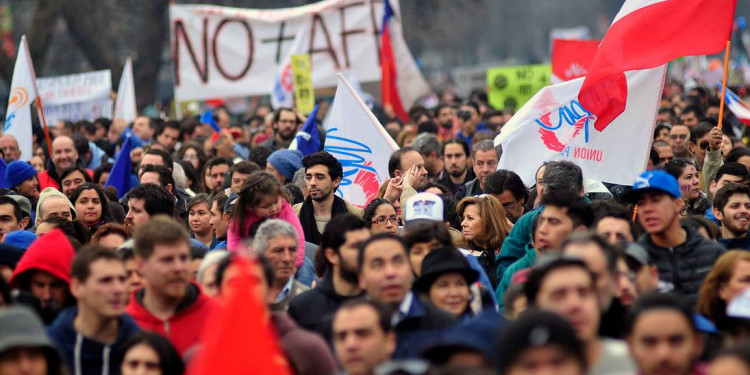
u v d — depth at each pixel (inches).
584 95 1225.4
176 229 761.0
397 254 754.2
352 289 844.0
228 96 2337.6
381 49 2242.9
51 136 2119.8
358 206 1396.4
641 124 1217.4
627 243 789.2
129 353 689.6
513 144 1270.9
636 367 609.3
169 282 756.0
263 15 2310.5
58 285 832.3
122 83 2380.7
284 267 883.4
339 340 655.1
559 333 503.2
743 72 2751.0
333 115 1416.1
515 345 504.7
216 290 828.6
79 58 5772.6
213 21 2347.4
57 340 738.8
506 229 1087.6
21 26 5064.0
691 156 1630.2
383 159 1395.2
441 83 6668.3
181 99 2365.9
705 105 2251.5
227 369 541.6
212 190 1536.7
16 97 1718.8
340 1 2253.9
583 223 868.0
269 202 1006.4
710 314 804.6
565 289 596.4
